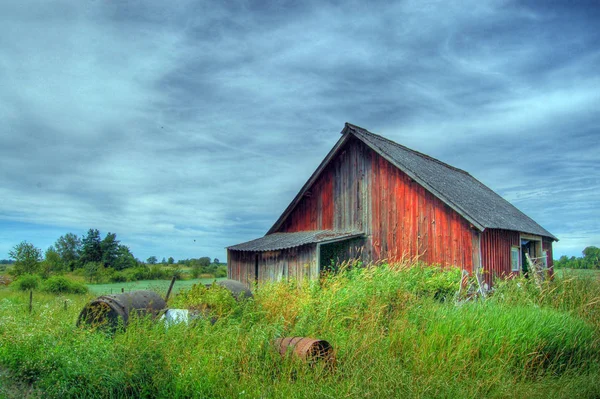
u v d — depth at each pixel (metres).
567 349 9.41
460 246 17.34
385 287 11.80
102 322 10.76
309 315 10.55
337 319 10.51
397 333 9.10
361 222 20.70
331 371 7.96
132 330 9.57
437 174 21.80
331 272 19.08
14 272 40.22
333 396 6.86
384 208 19.94
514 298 12.16
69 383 7.20
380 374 7.40
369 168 20.66
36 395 7.07
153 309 11.45
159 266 51.69
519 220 22.53
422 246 18.44
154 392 7.20
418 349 8.49
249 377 7.59
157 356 7.83
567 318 10.42
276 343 8.70
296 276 18.83
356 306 11.00
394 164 19.22
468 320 9.69
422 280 14.41
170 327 9.75
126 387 7.15
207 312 11.55
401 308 10.81
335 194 21.81
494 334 9.11
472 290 14.95
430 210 18.41
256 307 11.84
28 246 41.47
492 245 17.77
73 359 7.71
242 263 21.08
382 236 19.83
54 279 30.31
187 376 7.41
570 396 7.41
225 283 13.13
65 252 55.47
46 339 8.62
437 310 10.55
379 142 21.19
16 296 25.08
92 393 7.07
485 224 16.55
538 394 7.43
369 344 8.56
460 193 19.98
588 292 12.66
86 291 30.20
